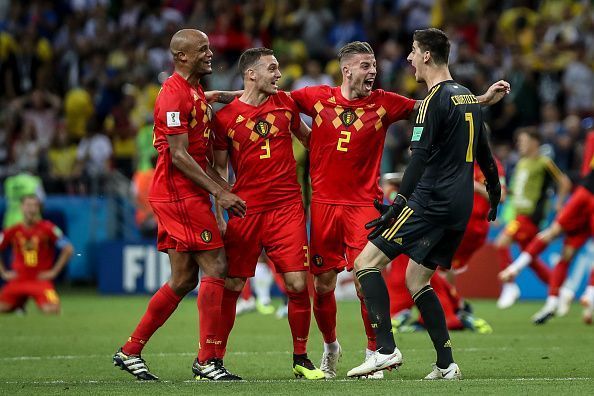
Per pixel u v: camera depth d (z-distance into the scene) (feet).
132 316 165.37
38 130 240.94
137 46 260.83
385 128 94.27
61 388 84.64
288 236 92.84
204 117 90.94
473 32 248.32
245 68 93.56
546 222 199.72
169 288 92.12
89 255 217.56
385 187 145.28
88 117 243.40
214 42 246.68
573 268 197.36
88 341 128.88
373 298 87.40
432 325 89.71
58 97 254.06
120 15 276.82
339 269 94.68
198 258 91.15
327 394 78.54
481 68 226.17
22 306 172.35
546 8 254.88
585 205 152.66
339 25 254.68
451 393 78.48
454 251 89.61
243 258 93.97
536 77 231.09
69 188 220.23
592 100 231.91
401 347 119.75
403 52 250.98
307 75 230.48
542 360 106.01
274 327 147.02
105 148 230.48
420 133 85.92
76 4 278.46
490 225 203.41
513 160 203.21
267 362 106.73
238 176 93.81
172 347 121.49
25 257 171.22
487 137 90.99
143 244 209.56
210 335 90.38
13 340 130.11
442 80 88.63
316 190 94.58
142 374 90.94
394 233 87.30
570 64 232.32
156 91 241.35
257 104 93.61
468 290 200.64
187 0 273.75
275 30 257.75
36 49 256.93
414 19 253.65
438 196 86.89
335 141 93.20
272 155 92.94
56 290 219.20
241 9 257.55
